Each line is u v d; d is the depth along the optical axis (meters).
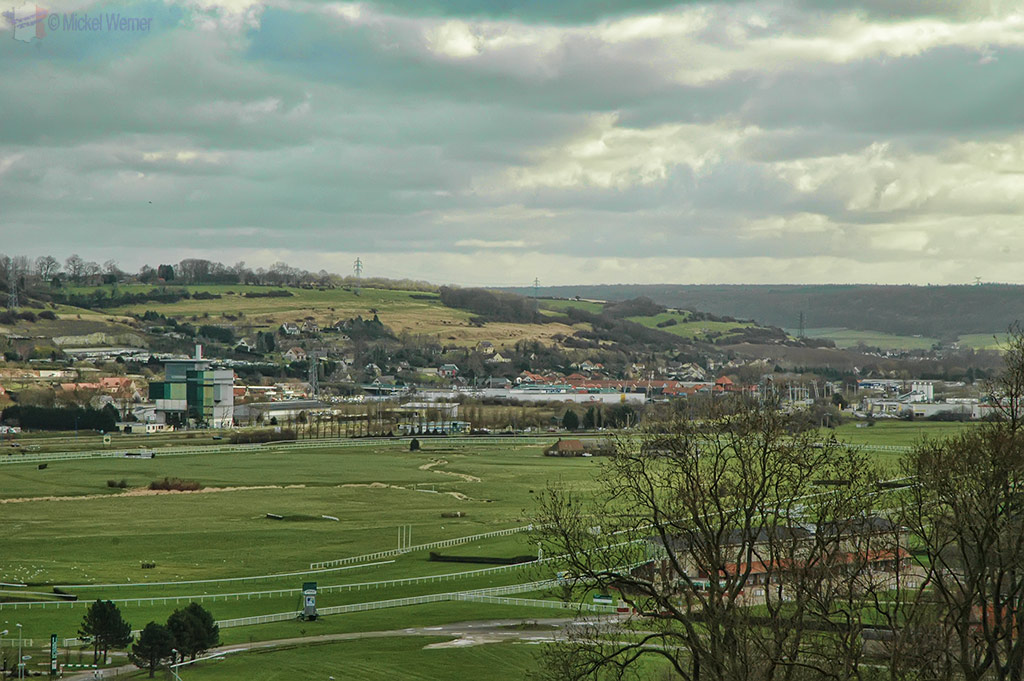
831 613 79.25
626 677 104.06
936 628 77.62
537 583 191.75
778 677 75.19
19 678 141.00
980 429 85.00
